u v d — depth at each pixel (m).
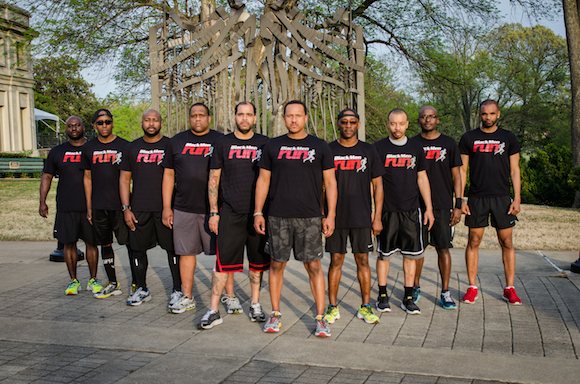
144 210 4.21
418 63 15.28
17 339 3.42
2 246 7.20
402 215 3.95
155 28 5.66
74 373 2.83
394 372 2.80
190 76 5.62
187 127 5.65
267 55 5.53
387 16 14.24
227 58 5.66
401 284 4.93
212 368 2.88
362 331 3.56
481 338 3.37
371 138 17.08
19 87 26.17
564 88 35.06
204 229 4.06
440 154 4.18
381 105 19.16
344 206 3.72
